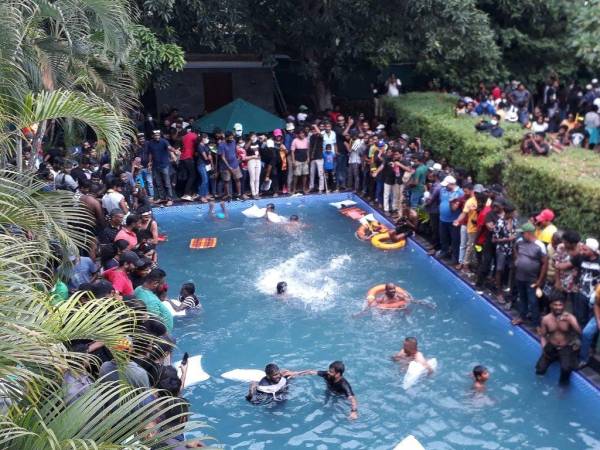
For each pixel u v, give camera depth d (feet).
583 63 73.20
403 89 76.38
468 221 36.52
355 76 75.15
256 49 62.64
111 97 31.91
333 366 25.29
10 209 16.07
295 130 54.54
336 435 23.48
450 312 33.27
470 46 63.10
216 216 49.55
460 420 24.34
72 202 20.33
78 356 13.03
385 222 47.70
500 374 27.48
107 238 32.55
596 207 33.45
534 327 30.37
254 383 25.86
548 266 29.53
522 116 62.69
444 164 47.19
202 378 27.20
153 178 51.11
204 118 57.98
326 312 33.30
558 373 27.32
